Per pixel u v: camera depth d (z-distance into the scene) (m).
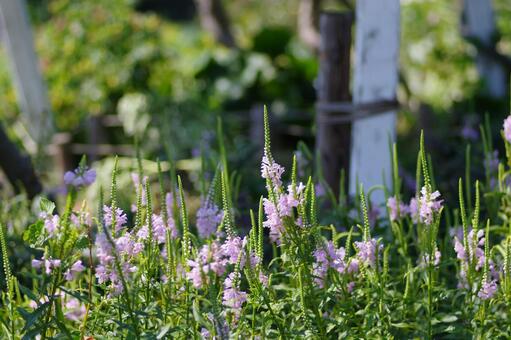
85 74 11.31
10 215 5.30
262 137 9.13
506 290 3.63
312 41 11.00
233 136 10.01
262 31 11.98
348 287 3.75
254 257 3.40
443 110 10.38
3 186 6.37
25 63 9.09
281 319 3.54
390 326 3.69
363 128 5.82
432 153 7.67
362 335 3.59
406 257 4.25
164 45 12.64
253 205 6.01
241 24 18.47
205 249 3.26
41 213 3.38
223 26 12.49
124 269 3.41
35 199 5.71
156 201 6.32
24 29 9.05
